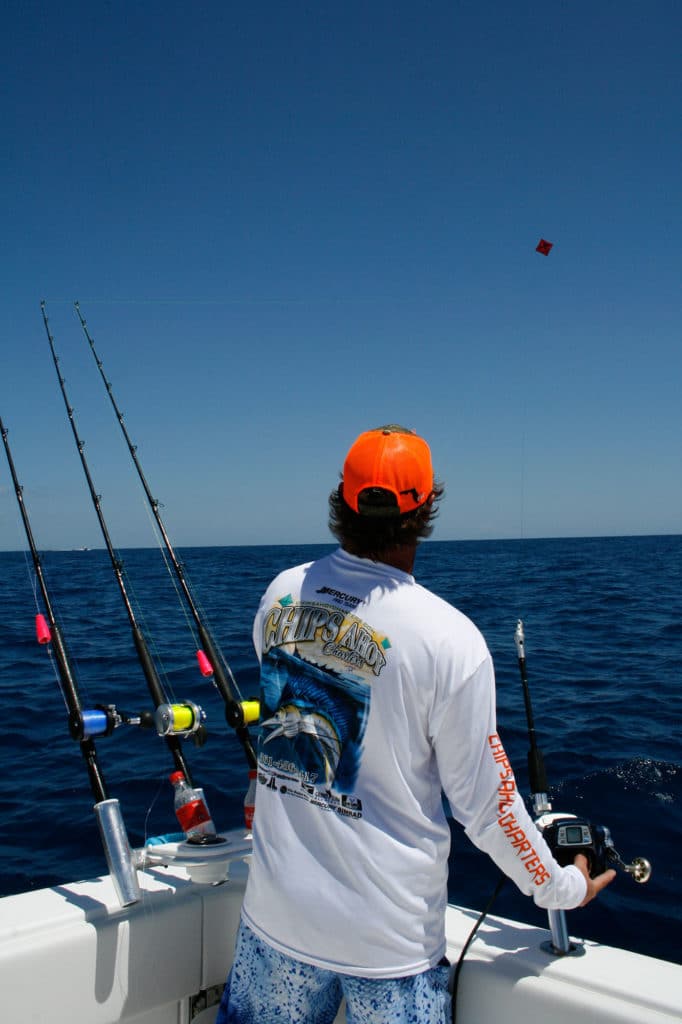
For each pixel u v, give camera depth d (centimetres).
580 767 503
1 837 422
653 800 439
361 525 129
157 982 167
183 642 991
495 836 121
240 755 536
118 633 1077
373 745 121
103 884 177
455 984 150
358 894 121
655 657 935
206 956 173
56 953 156
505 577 2414
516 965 148
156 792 476
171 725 177
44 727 632
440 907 126
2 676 830
